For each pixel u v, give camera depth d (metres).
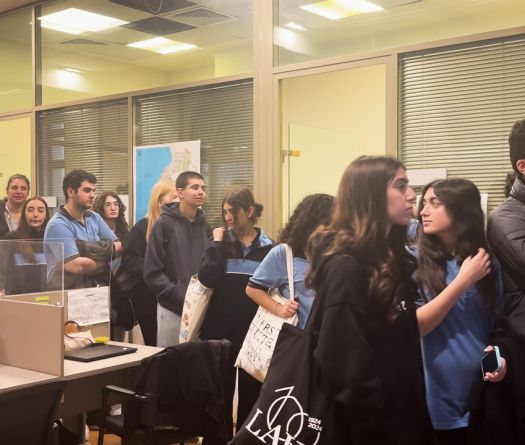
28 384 2.57
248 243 3.36
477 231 2.15
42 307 2.77
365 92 3.76
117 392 2.76
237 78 4.33
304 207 2.82
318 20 3.96
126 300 4.04
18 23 5.77
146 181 4.84
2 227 4.79
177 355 2.66
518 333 2.31
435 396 2.02
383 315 1.58
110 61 5.10
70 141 5.38
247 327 3.27
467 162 3.33
